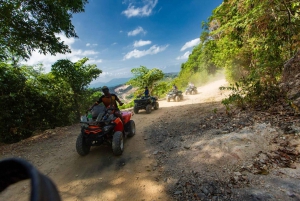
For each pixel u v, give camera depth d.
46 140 6.43
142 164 3.67
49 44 7.70
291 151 2.87
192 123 5.68
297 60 4.41
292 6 5.57
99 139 4.01
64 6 7.13
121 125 4.54
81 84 10.23
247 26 7.36
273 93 4.94
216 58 11.39
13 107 7.37
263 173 2.60
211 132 4.44
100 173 3.54
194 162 3.30
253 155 3.02
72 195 2.96
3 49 7.00
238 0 7.77
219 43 10.45
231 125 4.49
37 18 7.02
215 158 3.23
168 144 4.42
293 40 5.80
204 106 8.02
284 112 4.17
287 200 2.08
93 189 3.06
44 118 8.95
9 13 6.02
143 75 17.28
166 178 3.05
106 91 4.79
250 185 2.46
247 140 3.42
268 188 2.32
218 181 2.68
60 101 9.54
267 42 6.61
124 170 3.53
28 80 8.39
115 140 4.04
